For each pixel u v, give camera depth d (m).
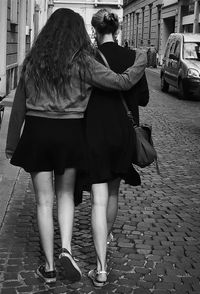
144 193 5.91
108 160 3.51
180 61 16.75
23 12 16.08
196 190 6.12
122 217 5.02
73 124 3.41
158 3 41.50
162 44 39.81
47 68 3.33
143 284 3.61
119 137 3.50
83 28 3.46
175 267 3.91
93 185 3.57
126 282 3.63
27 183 6.13
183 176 6.78
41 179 3.48
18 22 15.84
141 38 49.34
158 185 6.28
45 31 3.43
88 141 3.47
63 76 3.33
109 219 3.89
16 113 3.49
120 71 3.56
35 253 4.09
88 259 4.01
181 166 7.36
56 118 3.39
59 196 3.63
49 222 3.55
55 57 3.33
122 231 4.64
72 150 3.40
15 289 3.49
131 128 3.58
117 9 34.38
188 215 5.17
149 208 5.36
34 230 4.59
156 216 5.10
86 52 3.41
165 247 4.30
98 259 3.56
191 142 9.27
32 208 5.20
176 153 8.27
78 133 3.43
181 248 4.29
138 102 3.71
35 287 3.53
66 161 3.40
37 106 3.39
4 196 5.47
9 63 13.99
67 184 3.57
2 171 6.47
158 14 41.81
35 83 3.36
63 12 3.47
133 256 4.09
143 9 48.59
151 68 35.91
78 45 3.38
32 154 3.39
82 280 3.64
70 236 3.57
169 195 5.87
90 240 4.40
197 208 5.42
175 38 18.50
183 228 4.78
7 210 5.11
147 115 12.66
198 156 8.11
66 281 3.62
